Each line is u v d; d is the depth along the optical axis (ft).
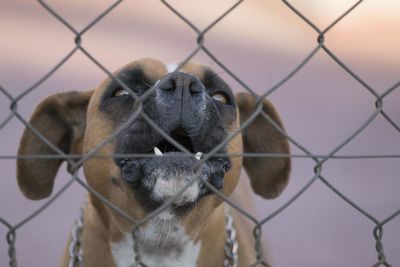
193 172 18.34
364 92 57.52
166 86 17.76
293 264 36.47
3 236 37.14
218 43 62.80
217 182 19.17
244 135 23.48
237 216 25.72
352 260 36.99
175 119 17.71
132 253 21.25
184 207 19.74
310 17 69.15
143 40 60.23
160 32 62.13
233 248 22.18
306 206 41.93
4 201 40.32
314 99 56.13
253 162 23.77
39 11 64.28
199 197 19.26
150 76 20.01
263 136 23.25
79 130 22.15
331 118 53.06
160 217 19.89
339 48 64.54
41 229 38.09
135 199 19.66
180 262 21.47
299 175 45.01
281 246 37.93
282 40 65.16
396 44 65.31
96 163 20.29
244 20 67.21
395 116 53.98
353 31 67.56
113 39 59.93
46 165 21.98
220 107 20.51
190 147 18.92
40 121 21.58
